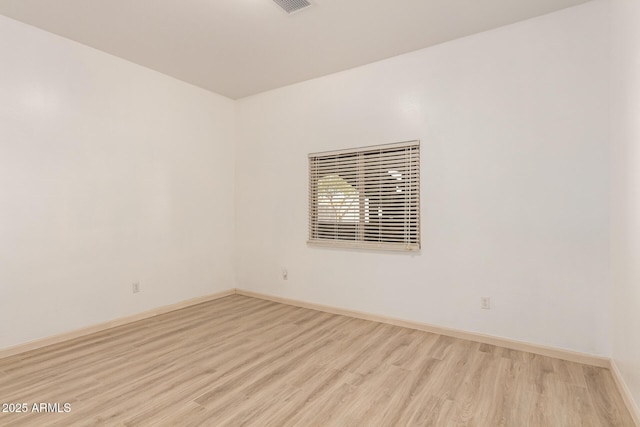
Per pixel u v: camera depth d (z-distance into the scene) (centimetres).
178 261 395
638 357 178
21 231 274
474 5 252
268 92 431
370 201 351
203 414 188
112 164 333
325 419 184
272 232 429
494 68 285
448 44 306
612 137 237
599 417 186
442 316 312
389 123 339
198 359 259
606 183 245
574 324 256
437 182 313
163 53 329
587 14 250
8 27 267
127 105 345
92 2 247
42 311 285
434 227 315
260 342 294
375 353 270
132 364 250
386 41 306
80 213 310
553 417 186
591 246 250
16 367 245
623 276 209
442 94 310
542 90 266
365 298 357
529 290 273
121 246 340
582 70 252
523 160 274
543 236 267
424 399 204
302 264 403
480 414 189
